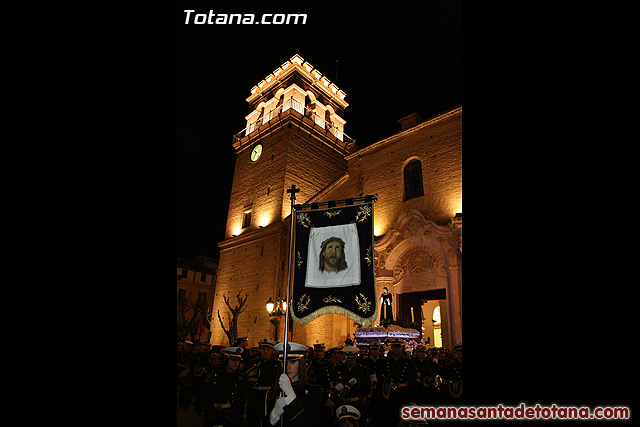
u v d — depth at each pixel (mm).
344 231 5938
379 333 15539
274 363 8305
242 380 6945
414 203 21750
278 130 32531
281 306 22734
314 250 5977
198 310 35844
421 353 11203
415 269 20203
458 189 20188
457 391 8305
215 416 6340
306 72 35812
